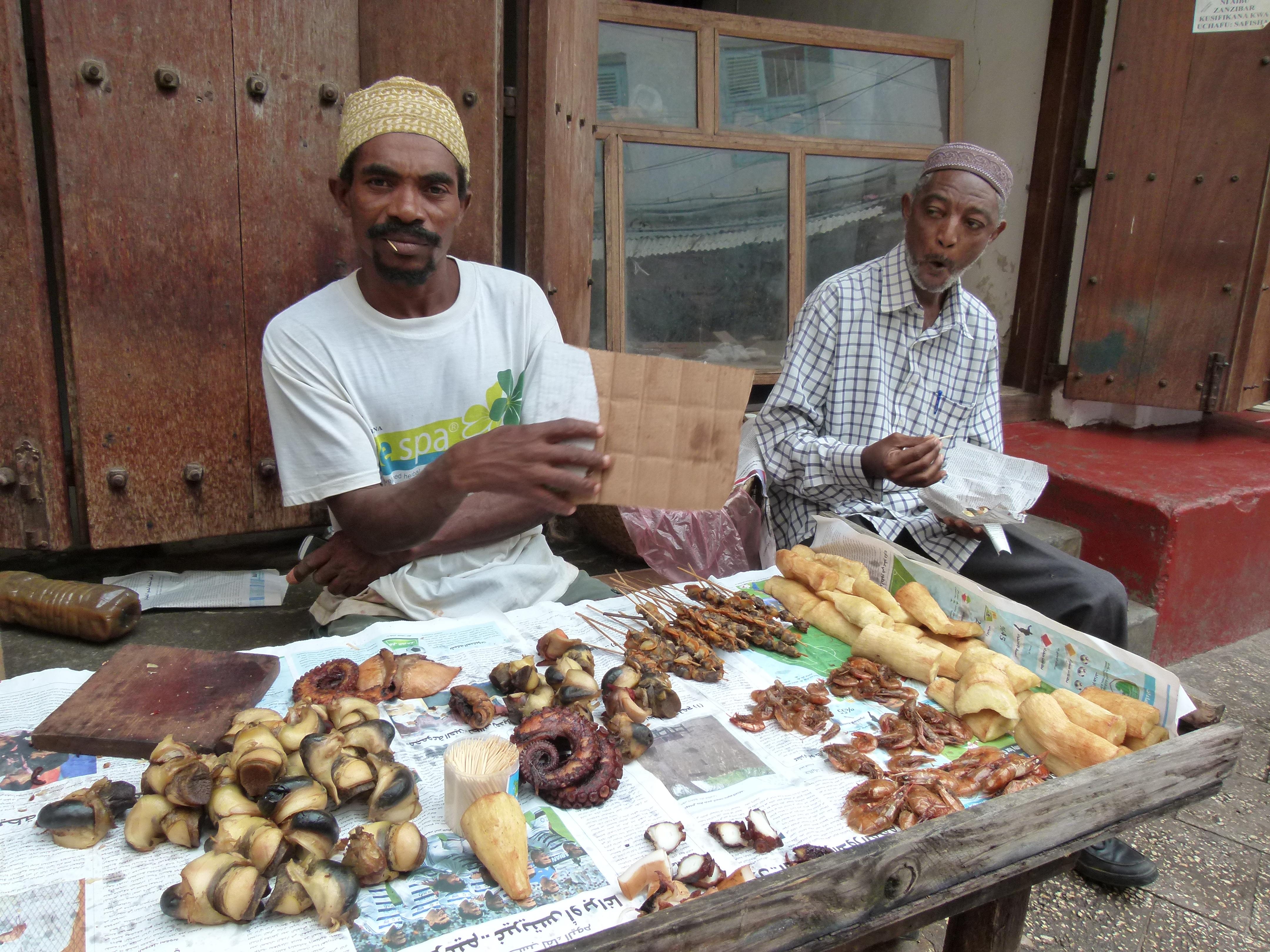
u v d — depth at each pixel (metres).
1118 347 4.12
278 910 1.07
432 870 1.17
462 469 1.47
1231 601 3.64
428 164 1.85
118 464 2.48
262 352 2.38
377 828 1.16
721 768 1.42
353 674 1.59
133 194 2.36
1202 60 3.73
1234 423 4.58
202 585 2.64
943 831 1.14
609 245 3.73
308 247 2.62
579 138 3.04
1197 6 3.70
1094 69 4.11
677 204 3.86
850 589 1.96
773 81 4.01
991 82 4.53
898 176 4.29
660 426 1.46
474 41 2.66
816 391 2.67
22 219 2.25
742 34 3.92
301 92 2.51
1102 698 1.54
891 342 2.63
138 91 2.31
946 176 2.40
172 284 2.45
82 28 2.22
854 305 2.61
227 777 1.21
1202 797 1.40
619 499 1.48
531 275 2.97
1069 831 1.26
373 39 2.61
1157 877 2.45
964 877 1.19
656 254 3.86
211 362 2.55
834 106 4.15
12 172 2.22
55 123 2.24
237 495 2.67
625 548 3.16
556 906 1.12
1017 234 4.53
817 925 1.07
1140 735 1.47
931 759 1.47
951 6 4.69
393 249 1.87
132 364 2.45
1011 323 4.60
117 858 1.16
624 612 1.99
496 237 2.83
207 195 2.45
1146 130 3.91
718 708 1.60
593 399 1.46
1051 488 3.73
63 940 1.03
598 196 3.71
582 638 1.85
